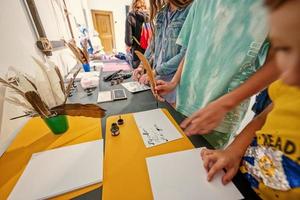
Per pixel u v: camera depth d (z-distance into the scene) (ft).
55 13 5.16
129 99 3.03
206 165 1.42
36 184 1.37
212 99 1.98
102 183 1.35
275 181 1.09
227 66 1.86
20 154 1.80
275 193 1.09
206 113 1.44
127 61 6.89
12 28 2.65
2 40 2.32
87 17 13.65
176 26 2.98
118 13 17.34
